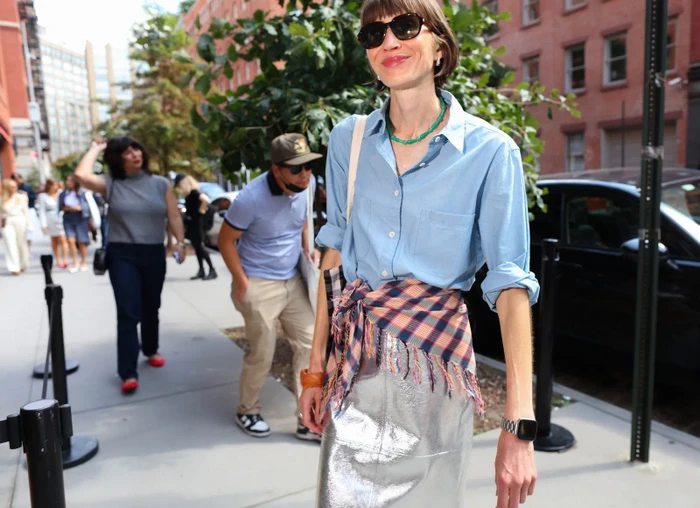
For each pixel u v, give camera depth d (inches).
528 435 45.4
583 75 638.5
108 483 109.8
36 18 1148.5
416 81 51.8
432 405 52.8
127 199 156.0
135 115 647.8
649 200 103.7
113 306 270.5
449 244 51.1
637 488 103.0
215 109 144.3
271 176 120.3
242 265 125.0
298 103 138.5
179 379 166.6
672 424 137.9
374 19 52.5
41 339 216.1
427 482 53.5
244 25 144.0
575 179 175.8
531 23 680.4
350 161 56.7
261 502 102.7
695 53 501.0
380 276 54.1
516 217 49.0
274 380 165.3
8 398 155.9
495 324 189.0
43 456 55.6
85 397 153.6
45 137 1683.1
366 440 54.1
